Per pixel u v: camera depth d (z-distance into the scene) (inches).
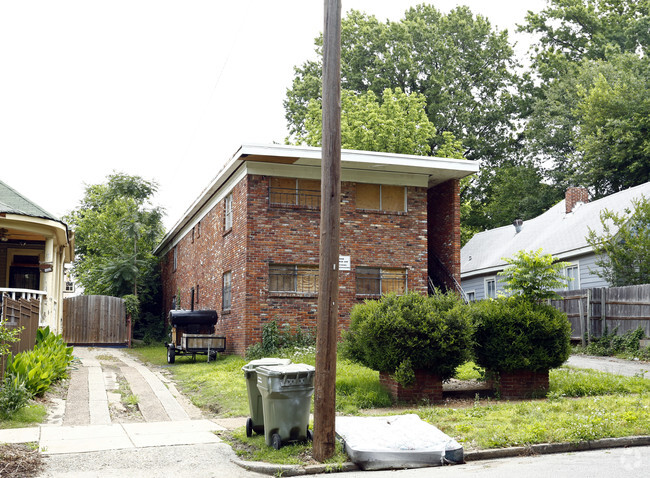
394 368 464.8
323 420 319.0
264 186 761.0
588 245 895.7
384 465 311.9
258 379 345.4
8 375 436.8
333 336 326.6
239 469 306.0
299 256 765.3
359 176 797.9
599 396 455.2
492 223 1641.2
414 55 1529.3
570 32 1779.0
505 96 1647.4
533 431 345.7
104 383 580.4
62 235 753.6
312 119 1316.4
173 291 1315.2
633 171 1272.1
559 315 493.7
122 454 323.9
